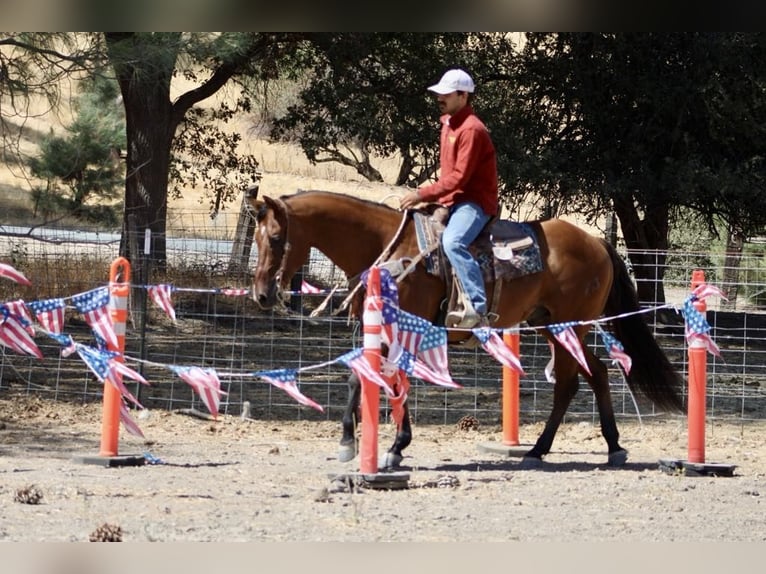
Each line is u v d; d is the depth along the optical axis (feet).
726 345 67.92
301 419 41.75
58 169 60.08
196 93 69.67
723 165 72.74
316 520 23.94
